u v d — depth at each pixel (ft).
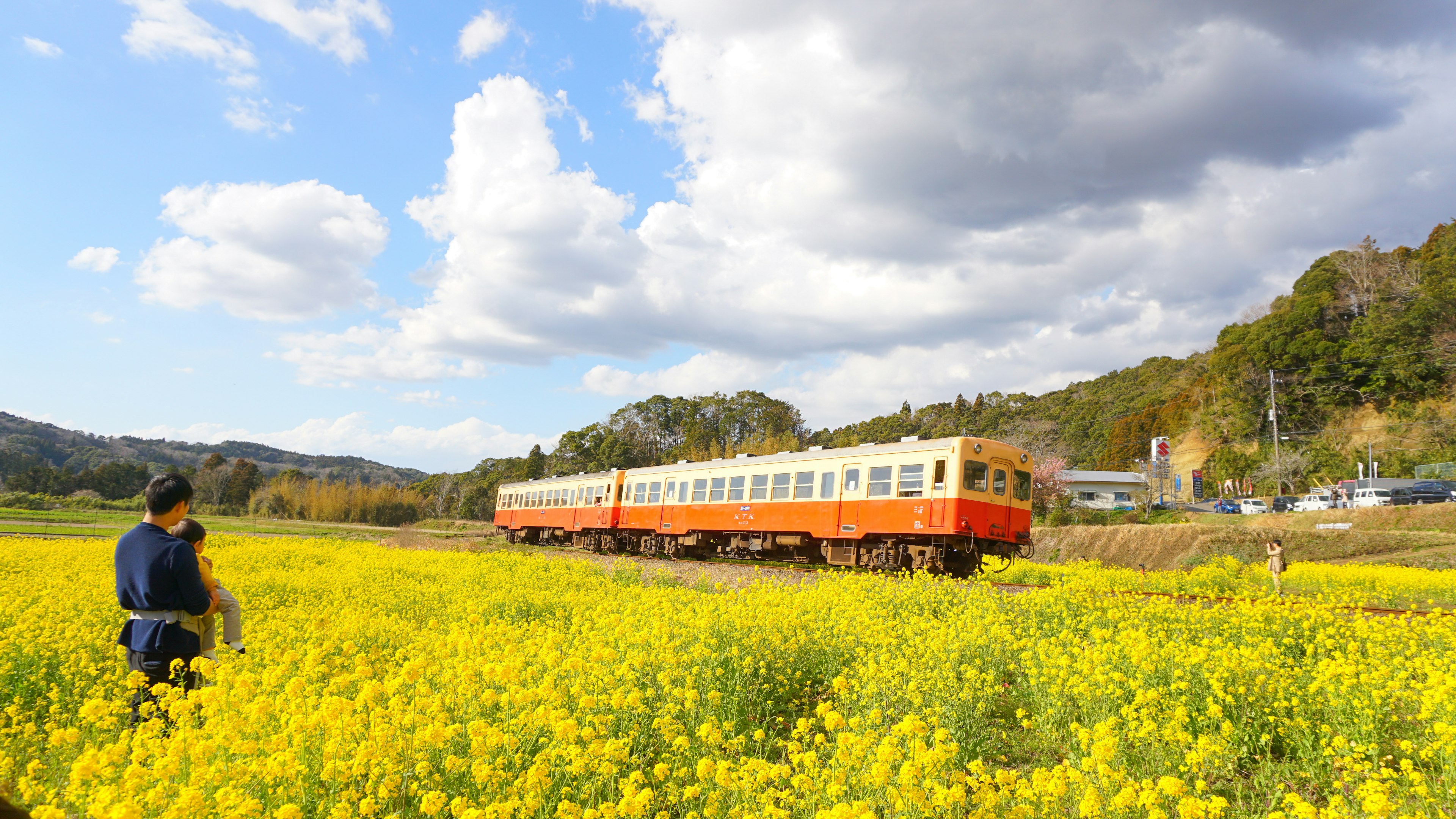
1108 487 191.01
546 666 15.69
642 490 82.48
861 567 55.83
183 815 8.63
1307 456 167.94
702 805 11.62
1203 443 203.10
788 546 64.08
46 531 85.71
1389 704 16.03
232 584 30.89
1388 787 12.29
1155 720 15.29
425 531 146.00
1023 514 52.49
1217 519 123.13
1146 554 91.04
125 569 13.24
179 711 11.25
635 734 14.14
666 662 17.26
